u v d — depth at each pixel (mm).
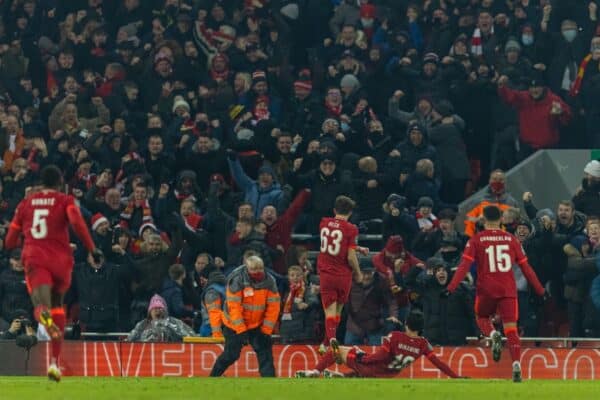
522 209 62156
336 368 46625
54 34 73062
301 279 50000
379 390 31500
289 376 46375
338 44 67625
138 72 66500
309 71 66438
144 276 51938
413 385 34625
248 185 57219
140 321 50594
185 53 67188
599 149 62438
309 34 71562
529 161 62156
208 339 47875
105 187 57062
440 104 62344
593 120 63250
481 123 65250
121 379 39906
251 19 70000
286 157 59875
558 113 63406
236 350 42562
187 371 46375
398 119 63188
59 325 33312
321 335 50531
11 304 51469
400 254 50219
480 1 69438
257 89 63625
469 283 50844
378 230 58344
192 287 52344
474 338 47938
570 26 66188
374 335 49344
